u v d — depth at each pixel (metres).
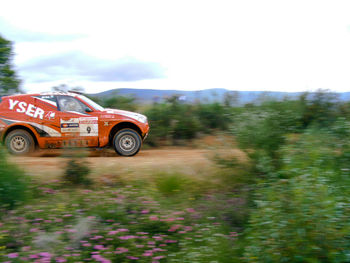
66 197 5.95
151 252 4.50
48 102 9.52
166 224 5.23
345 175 5.05
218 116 12.77
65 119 9.41
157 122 12.42
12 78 14.51
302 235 3.79
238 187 6.55
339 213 4.00
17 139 9.40
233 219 5.58
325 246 3.74
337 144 5.78
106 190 6.21
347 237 3.84
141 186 6.45
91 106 9.66
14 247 4.53
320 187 4.09
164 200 6.00
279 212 4.14
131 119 9.70
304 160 5.20
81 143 9.50
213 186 6.59
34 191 6.04
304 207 3.91
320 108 10.00
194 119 12.52
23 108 9.45
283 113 7.19
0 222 5.01
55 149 9.55
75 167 6.64
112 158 9.20
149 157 9.47
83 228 4.90
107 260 4.15
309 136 5.86
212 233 5.04
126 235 4.88
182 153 10.48
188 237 4.94
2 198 5.50
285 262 3.78
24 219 5.08
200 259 4.30
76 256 4.28
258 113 7.20
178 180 6.49
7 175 5.77
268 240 4.03
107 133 9.55
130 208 5.60
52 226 4.96
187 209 5.72
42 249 4.45
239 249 4.58
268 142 6.70
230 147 7.15
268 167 6.18
